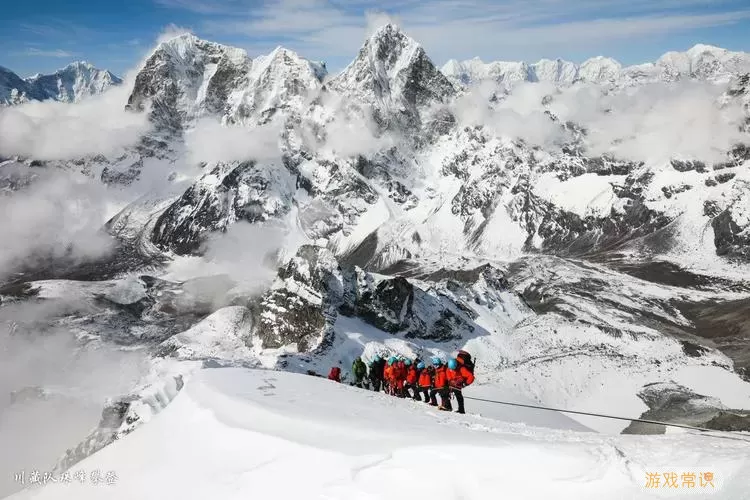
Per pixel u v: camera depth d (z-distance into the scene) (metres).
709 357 176.50
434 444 17.83
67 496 24.47
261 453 20.56
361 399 28.55
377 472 17.27
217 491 19.56
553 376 158.50
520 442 17.17
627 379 159.75
